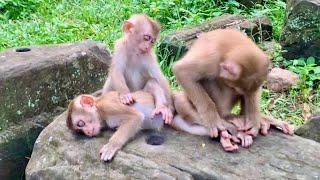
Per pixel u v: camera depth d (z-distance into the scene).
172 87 2.67
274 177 1.88
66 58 2.42
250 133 1.99
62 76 2.41
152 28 2.17
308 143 2.00
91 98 2.04
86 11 3.54
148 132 2.04
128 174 1.91
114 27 3.34
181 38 2.93
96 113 2.03
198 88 2.00
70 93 2.43
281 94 2.73
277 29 3.20
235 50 1.92
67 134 2.04
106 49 2.59
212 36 2.00
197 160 1.92
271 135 2.03
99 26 3.35
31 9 3.75
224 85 2.00
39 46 2.53
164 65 2.84
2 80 2.28
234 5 3.49
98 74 2.51
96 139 2.01
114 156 1.94
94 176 1.93
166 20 3.43
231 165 1.91
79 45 2.53
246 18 3.20
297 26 2.91
